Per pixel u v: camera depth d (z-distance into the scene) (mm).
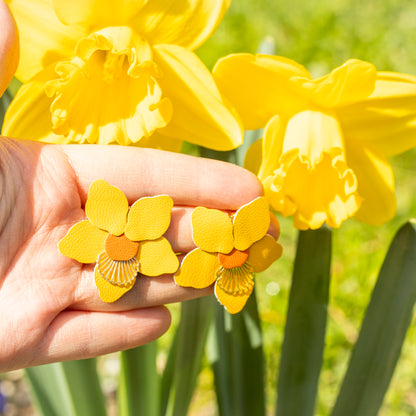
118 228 385
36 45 387
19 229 391
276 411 440
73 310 399
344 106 396
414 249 405
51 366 453
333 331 601
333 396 577
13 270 392
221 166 398
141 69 376
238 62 380
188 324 426
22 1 381
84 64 380
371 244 687
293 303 424
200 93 383
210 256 391
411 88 385
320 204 401
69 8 375
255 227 391
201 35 386
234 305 400
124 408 445
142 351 423
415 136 402
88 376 448
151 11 381
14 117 389
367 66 375
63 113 384
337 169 390
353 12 949
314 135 390
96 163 398
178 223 398
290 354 430
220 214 388
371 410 427
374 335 417
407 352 587
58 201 394
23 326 384
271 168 397
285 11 943
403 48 899
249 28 889
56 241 396
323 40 881
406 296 409
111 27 381
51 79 385
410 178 776
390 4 965
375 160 405
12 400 609
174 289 397
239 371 445
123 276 388
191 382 437
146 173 398
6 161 386
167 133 394
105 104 392
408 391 580
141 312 401
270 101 394
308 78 386
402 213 724
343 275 652
